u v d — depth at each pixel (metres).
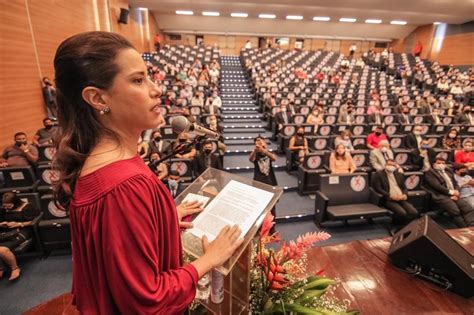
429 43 17.84
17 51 4.81
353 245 1.88
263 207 0.88
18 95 4.80
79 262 0.66
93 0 8.63
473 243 1.95
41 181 3.79
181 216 0.90
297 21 18.09
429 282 1.56
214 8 13.98
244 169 5.39
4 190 3.54
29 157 4.11
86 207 0.56
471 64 15.02
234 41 20.53
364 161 4.96
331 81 11.74
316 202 3.92
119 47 0.57
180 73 10.65
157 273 0.59
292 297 1.03
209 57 15.53
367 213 3.67
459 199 3.96
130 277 0.53
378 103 8.65
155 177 0.64
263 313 1.00
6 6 4.55
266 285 1.04
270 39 20.34
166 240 0.65
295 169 5.44
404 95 10.02
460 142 6.05
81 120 0.60
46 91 5.46
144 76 0.61
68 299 1.51
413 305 1.41
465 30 15.35
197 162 4.00
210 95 8.74
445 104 9.28
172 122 1.22
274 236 1.16
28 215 3.05
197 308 1.09
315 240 1.08
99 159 0.59
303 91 10.15
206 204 0.96
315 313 0.94
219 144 4.80
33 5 5.33
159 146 4.48
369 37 20.02
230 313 0.95
